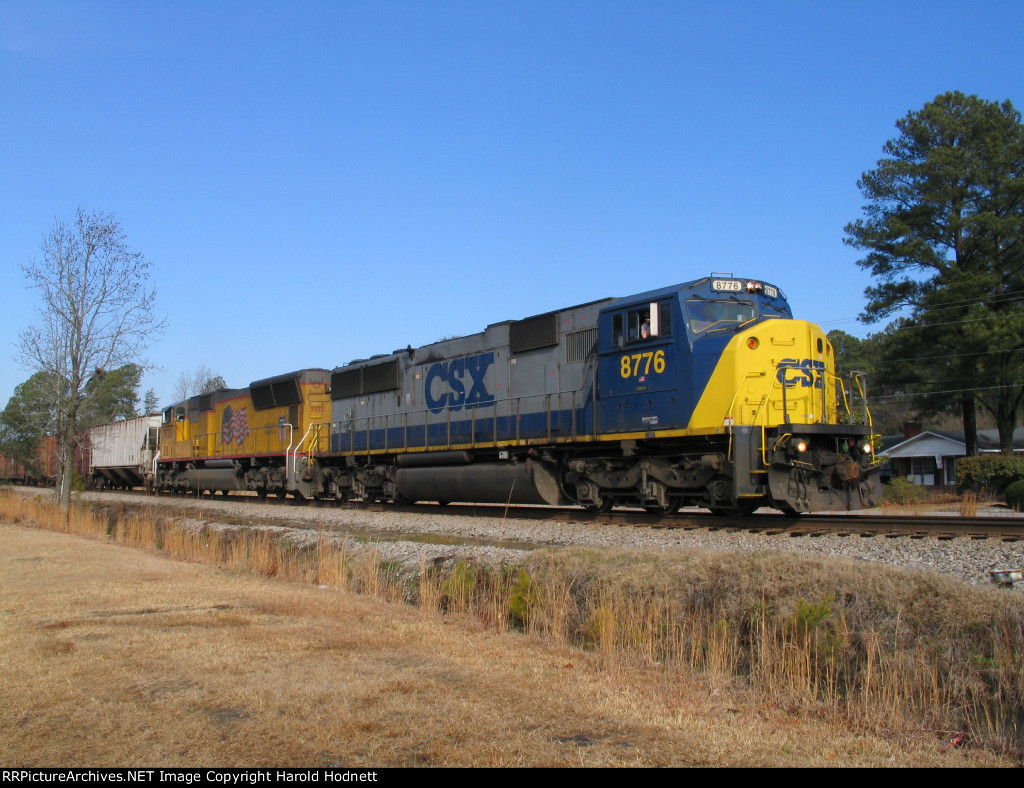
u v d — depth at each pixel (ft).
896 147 136.67
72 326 82.38
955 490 122.83
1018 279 125.08
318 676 22.24
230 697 20.39
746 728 18.72
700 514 55.52
